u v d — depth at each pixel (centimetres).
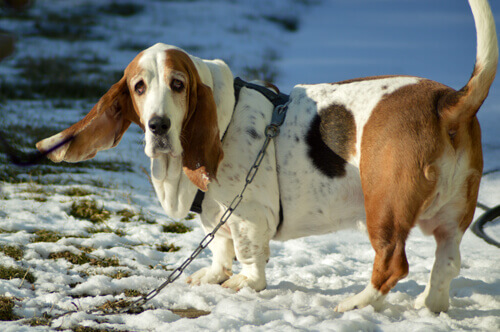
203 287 536
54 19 3091
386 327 418
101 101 475
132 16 3434
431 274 472
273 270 626
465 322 443
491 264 636
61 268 581
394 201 440
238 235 521
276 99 535
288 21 3809
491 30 412
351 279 593
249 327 415
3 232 678
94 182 936
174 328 421
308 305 492
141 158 1136
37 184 898
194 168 474
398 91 467
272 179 507
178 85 456
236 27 3288
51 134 1181
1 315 451
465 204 461
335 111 489
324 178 496
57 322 440
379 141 451
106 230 732
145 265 621
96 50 2503
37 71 1972
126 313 472
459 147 445
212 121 474
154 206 854
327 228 523
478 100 423
